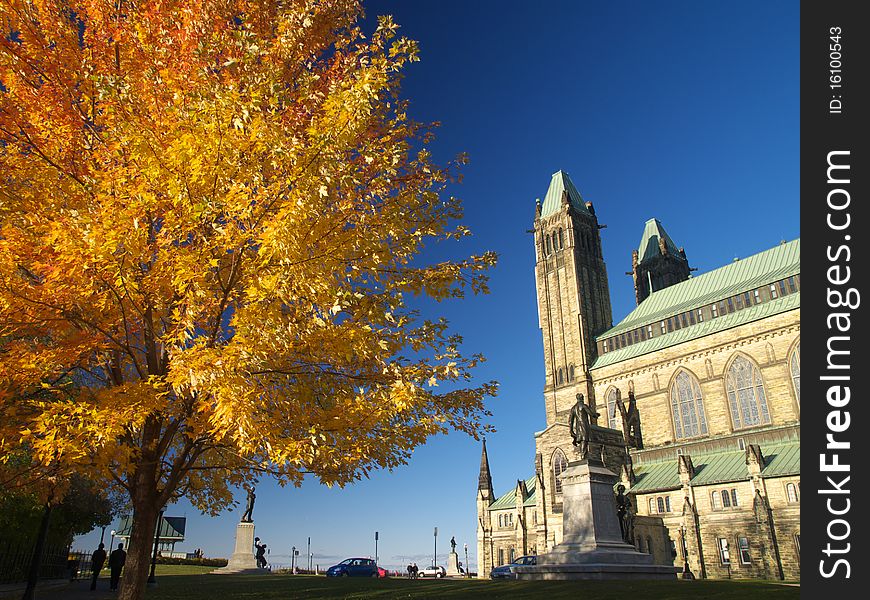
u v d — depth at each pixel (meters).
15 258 10.33
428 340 13.52
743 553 58.62
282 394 11.25
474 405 13.62
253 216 10.62
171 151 9.92
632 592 18.95
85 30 12.09
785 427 65.25
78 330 11.70
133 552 11.97
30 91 11.41
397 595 20.44
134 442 12.69
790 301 73.81
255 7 12.76
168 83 11.69
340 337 10.84
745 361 76.56
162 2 12.02
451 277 12.98
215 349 10.07
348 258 11.45
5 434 10.39
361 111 10.61
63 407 9.68
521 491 94.00
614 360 93.50
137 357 13.41
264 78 10.86
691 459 72.25
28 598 22.02
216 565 63.66
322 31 13.15
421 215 13.17
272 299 10.65
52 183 11.26
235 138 10.17
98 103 11.75
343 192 12.21
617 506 35.94
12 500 22.14
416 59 11.89
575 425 32.59
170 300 11.54
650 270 124.31
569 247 108.00
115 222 9.91
